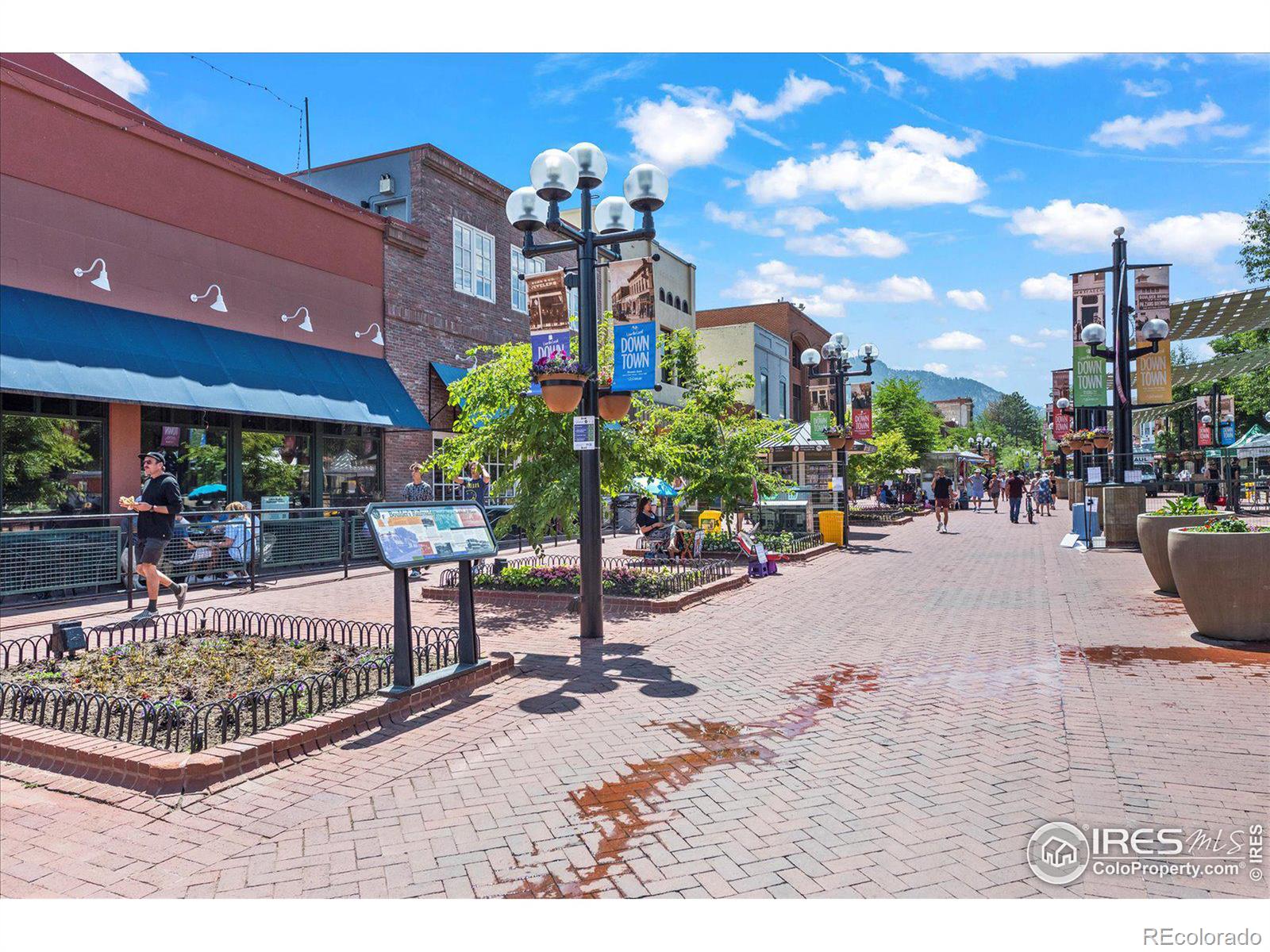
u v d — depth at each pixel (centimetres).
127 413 1113
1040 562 1403
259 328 1316
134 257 1129
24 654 649
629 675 610
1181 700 522
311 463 1414
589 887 301
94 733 443
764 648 705
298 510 1191
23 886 306
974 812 362
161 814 365
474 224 1856
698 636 756
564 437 957
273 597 995
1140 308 1553
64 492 1044
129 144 1128
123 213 1119
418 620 838
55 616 834
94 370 1003
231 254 1273
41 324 984
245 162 1299
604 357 1029
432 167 1716
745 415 1574
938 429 4172
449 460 1074
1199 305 1578
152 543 826
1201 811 358
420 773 415
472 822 357
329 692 527
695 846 334
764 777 407
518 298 2041
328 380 1385
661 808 371
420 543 542
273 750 427
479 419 998
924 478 4331
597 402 771
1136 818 353
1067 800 373
